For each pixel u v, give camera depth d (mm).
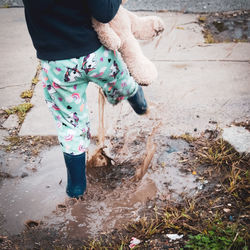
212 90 3205
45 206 2287
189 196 2252
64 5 1611
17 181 2482
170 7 4785
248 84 3258
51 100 1968
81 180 2230
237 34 4129
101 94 2574
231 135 2652
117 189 2365
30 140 2811
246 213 2068
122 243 1956
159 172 2455
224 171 2412
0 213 2252
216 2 4879
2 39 4281
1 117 3062
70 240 2051
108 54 1837
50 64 1755
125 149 2676
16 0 5203
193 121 2867
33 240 2062
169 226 2033
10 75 3611
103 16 1591
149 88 3273
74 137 2021
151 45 3961
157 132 2793
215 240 1880
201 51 3809
